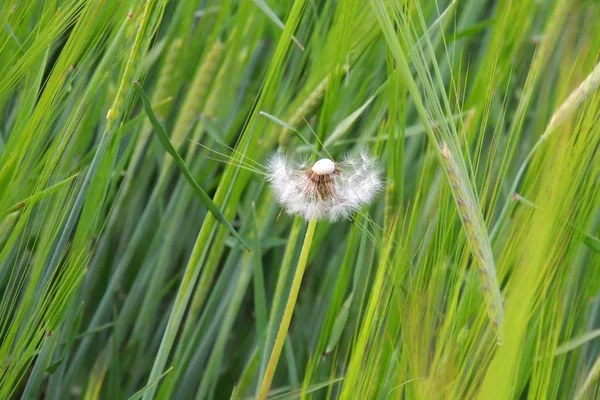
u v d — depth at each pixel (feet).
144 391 2.82
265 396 2.75
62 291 2.79
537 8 3.17
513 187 2.76
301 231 3.08
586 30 2.86
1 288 3.05
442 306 2.79
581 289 2.91
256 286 2.94
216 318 3.14
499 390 2.58
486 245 2.60
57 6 3.01
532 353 2.79
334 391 3.07
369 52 3.09
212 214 2.78
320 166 2.68
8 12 2.89
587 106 2.66
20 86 3.15
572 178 2.66
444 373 2.68
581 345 2.93
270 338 2.91
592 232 2.94
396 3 2.63
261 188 3.08
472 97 2.98
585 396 2.81
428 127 2.57
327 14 3.13
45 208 2.90
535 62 2.77
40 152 2.91
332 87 2.83
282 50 2.77
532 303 2.68
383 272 2.68
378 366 2.77
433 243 2.74
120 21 2.90
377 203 3.16
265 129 3.09
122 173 3.18
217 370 3.07
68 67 2.76
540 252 2.57
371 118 3.14
